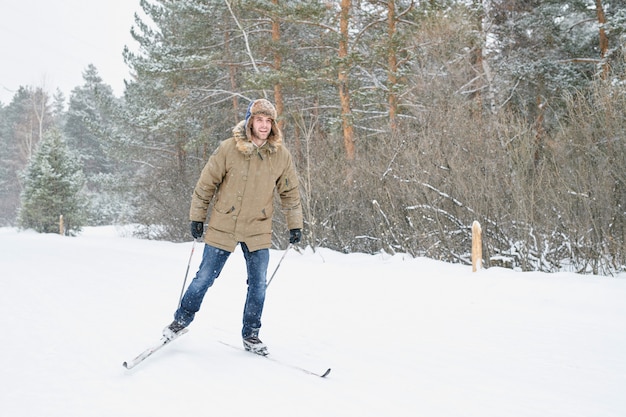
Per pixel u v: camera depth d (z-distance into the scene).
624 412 3.10
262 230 4.07
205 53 20.95
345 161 14.98
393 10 16.28
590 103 11.21
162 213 23.22
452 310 6.21
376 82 17.59
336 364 3.92
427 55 16.34
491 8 19.42
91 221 43.81
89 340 4.25
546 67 18.41
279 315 5.82
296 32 20.22
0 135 64.94
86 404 2.88
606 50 17.78
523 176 10.32
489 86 16.75
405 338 4.86
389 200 12.48
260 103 3.89
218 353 3.97
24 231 33.03
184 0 20.25
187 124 23.42
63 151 33.56
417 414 2.94
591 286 7.12
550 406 3.17
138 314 5.37
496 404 3.17
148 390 3.11
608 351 4.49
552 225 9.85
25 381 3.25
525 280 7.65
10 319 4.97
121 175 29.14
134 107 26.53
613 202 9.52
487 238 10.37
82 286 7.19
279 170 4.09
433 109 13.45
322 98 20.33
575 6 19.31
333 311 6.11
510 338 4.90
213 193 4.05
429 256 11.35
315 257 12.27
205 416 2.75
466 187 11.06
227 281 8.30
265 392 3.16
